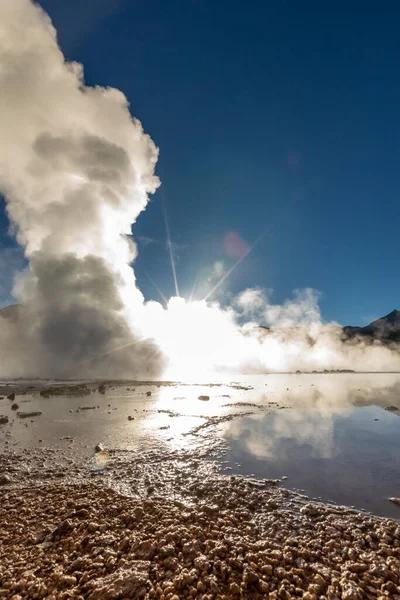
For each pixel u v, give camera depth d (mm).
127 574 4512
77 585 4418
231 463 9359
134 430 13148
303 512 6422
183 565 4793
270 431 12992
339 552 5102
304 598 4090
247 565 4758
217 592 4250
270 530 5762
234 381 33406
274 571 4664
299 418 15430
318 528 5805
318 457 9852
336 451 10422
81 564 4836
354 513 6355
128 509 6523
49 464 9344
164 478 8258
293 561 4895
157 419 15148
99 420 14992
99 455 10117
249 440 11727
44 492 7445
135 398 21703
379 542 5332
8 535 5711
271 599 4117
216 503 6816
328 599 4082
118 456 10031
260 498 7035
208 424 14156
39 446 11055
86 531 5746
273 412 16891
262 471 8695
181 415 16047
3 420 14570
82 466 9172
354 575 4520
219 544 5281
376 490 7438
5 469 8945
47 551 5246
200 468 8977
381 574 4531
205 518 6152
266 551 5102
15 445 11172
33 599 4176
